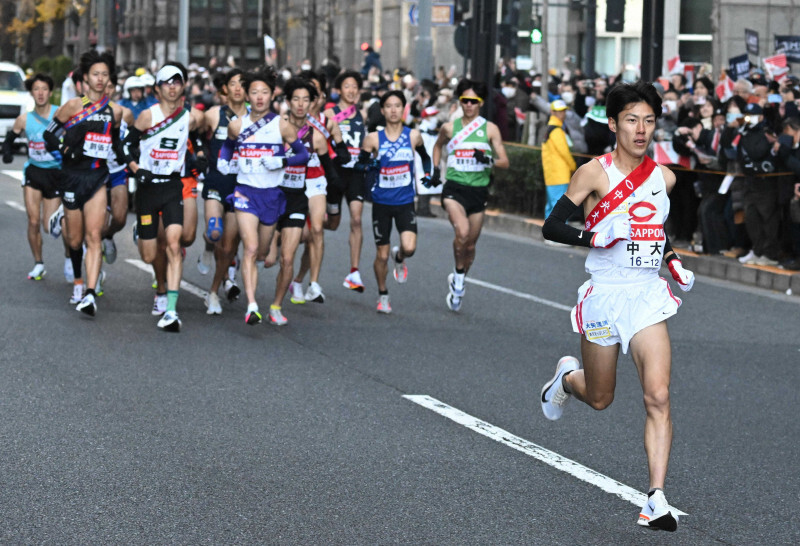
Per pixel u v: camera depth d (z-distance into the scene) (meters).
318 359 24.36
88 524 14.26
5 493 15.27
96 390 20.89
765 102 39.91
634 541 14.31
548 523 14.86
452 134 30.31
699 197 43.06
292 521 14.60
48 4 164.25
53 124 26.91
